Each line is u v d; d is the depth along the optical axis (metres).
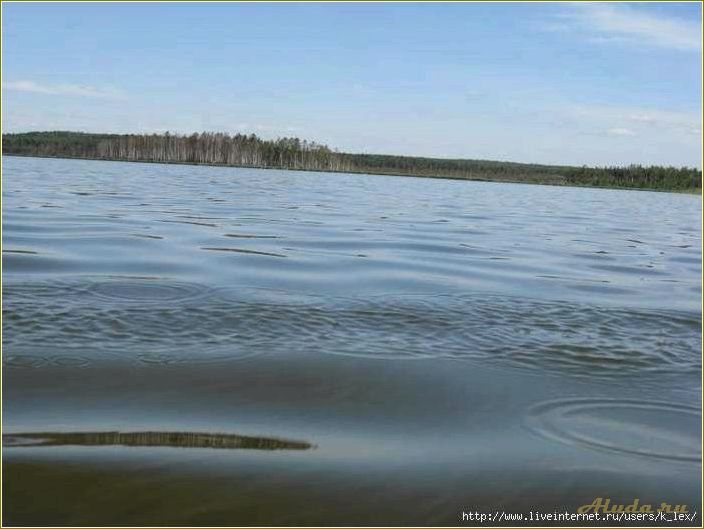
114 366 6.48
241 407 5.76
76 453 4.87
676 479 4.89
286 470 4.76
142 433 5.21
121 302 8.52
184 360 6.70
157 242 13.75
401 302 9.20
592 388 6.52
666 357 7.46
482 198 37.41
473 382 6.52
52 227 15.28
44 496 4.32
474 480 4.74
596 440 5.43
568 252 15.54
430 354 7.21
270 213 21.52
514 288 10.61
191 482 4.55
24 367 6.36
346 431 5.41
